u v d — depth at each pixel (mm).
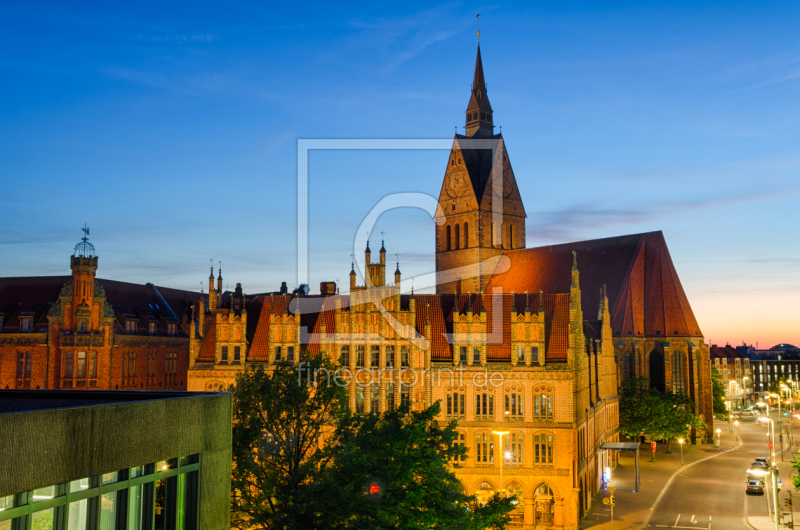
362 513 40500
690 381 145125
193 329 89125
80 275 110875
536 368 81562
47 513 25359
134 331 121125
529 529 80188
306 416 50719
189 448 32625
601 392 109875
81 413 26469
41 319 112562
